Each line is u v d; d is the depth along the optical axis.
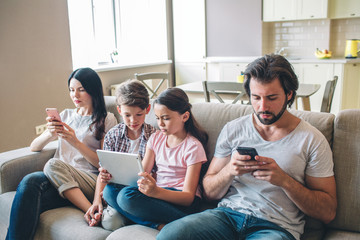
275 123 1.31
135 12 5.76
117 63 5.48
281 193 1.30
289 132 1.30
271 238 1.15
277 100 1.23
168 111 1.49
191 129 1.59
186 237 1.16
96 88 1.87
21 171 1.81
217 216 1.28
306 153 1.27
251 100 1.29
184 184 1.48
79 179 1.71
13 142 3.47
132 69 5.30
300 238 1.33
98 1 5.12
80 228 1.45
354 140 1.35
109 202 1.48
